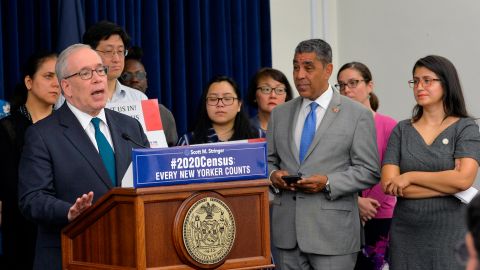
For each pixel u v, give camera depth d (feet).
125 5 18.88
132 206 8.92
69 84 10.71
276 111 14.49
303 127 13.97
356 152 13.58
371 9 23.62
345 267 13.60
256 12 21.58
